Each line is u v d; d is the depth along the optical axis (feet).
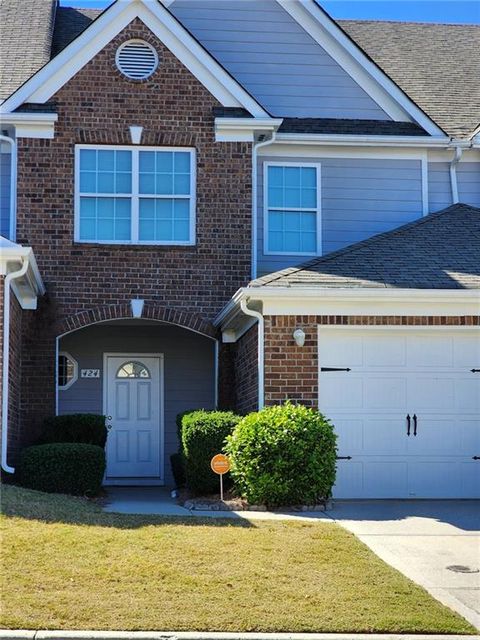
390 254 50.01
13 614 24.12
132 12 55.31
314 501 41.19
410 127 60.03
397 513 40.52
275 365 44.80
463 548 33.17
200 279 54.65
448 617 25.00
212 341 60.70
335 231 58.29
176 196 54.90
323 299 44.86
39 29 64.44
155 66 55.31
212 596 25.99
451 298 44.96
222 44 60.49
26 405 52.19
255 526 34.73
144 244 54.34
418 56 72.33
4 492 38.55
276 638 23.31
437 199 59.72
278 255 57.41
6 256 44.09
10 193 54.19
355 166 58.95
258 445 40.50
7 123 53.62
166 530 33.09
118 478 59.47
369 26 76.89
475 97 66.69
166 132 55.01
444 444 46.24
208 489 43.60
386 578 28.40
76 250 53.78
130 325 60.59
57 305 53.26
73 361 59.98
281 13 60.90
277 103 60.13
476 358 46.70
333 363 45.75
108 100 54.75
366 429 45.85
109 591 26.09
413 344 46.44
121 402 60.13
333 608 25.36
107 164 54.75
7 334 44.73
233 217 55.16
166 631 23.52
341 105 60.34
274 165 58.18
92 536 31.50
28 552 29.22
